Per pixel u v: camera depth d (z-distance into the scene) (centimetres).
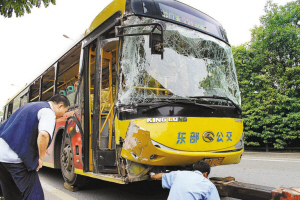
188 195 248
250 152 1320
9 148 265
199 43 437
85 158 467
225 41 489
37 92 862
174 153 342
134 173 355
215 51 456
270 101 1204
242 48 1389
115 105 392
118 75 394
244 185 333
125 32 392
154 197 465
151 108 358
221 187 348
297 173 673
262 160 980
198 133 364
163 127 350
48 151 670
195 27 443
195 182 255
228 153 381
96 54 456
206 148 366
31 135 270
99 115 443
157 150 336
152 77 378
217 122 383
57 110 299
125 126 371
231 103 411
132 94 376
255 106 1312
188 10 452
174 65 398
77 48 551
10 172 265
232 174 693
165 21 409
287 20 1290
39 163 271
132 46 389
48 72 713
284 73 1232
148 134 326
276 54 1305
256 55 1341
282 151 1314
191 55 421
